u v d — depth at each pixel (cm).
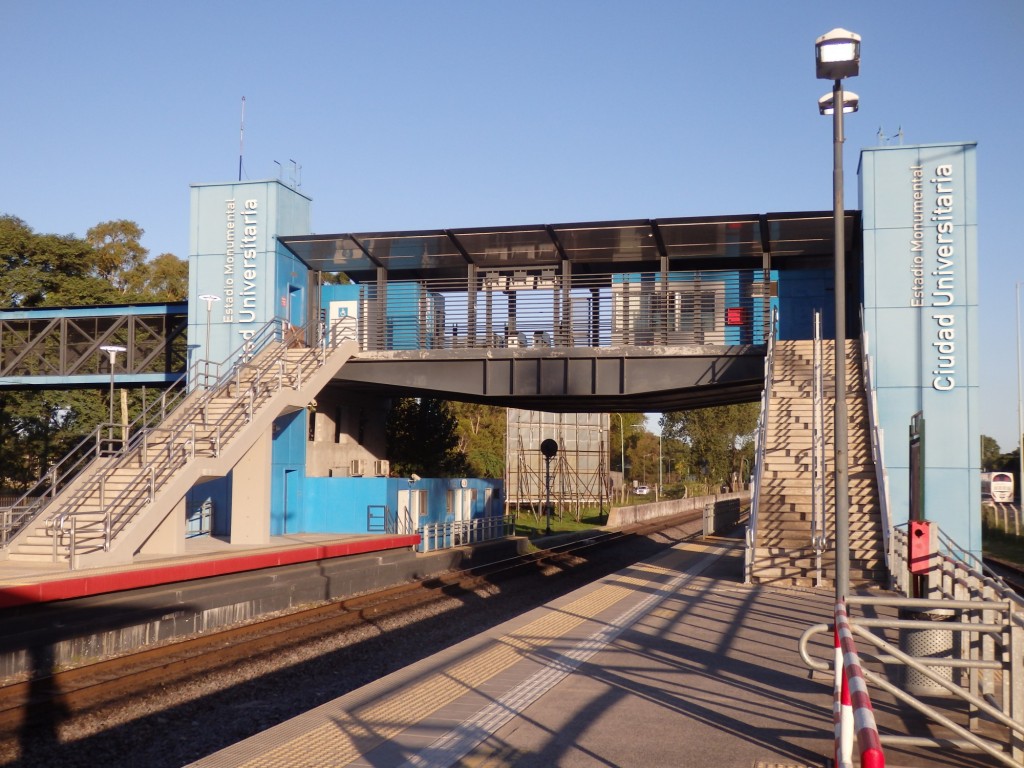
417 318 3212
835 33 1191
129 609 1579
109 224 6538
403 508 3131
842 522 1162
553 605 1515
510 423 5766
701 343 2888
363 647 1667
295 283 3081
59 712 1164
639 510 5497
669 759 709
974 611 850
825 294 3141
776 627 1320
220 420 2173
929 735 771
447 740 759
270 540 2594
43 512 1964
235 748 739
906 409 2533
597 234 2816
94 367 3338
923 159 2580
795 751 731
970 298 2530
